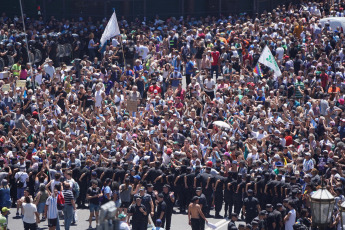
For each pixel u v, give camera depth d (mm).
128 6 151375
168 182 71938
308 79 99750
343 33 121188
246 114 85125
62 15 150250
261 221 61719
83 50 126250
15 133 82625
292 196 65062
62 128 86062
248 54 108562
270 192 67562
